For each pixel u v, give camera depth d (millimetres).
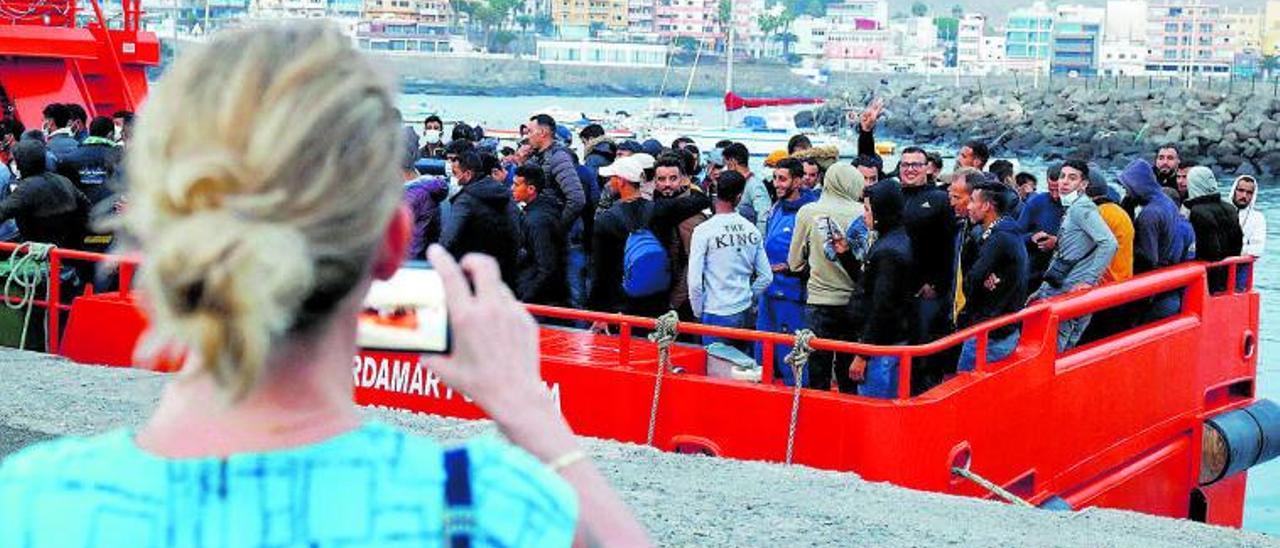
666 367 9422
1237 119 94812
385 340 1652
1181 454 11812
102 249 12180
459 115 119438
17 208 11695
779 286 11531
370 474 1543
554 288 11695
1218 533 7293
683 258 11227
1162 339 11477
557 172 12531
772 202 14461
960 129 114938
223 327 1461
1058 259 11227
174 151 1491
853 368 9789
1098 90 110375
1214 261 12539
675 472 7824
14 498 1519
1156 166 14641
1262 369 21094
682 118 62125
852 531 6871
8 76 18234
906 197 10328
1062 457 10219
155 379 9461
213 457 1535
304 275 1480
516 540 1547
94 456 1543
